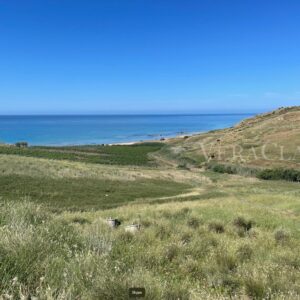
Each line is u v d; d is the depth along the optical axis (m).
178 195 42.03
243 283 6.26
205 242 9.42
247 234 12.62
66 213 17.45
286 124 125.44
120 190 43.12
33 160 52.69
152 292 4.50
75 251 5.45
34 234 5.58
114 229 10.31
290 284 6.05
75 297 4.04
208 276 6.66
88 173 50.88
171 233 10.36
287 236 11.85
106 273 4.77
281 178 73.75
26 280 4.23
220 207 20.77
